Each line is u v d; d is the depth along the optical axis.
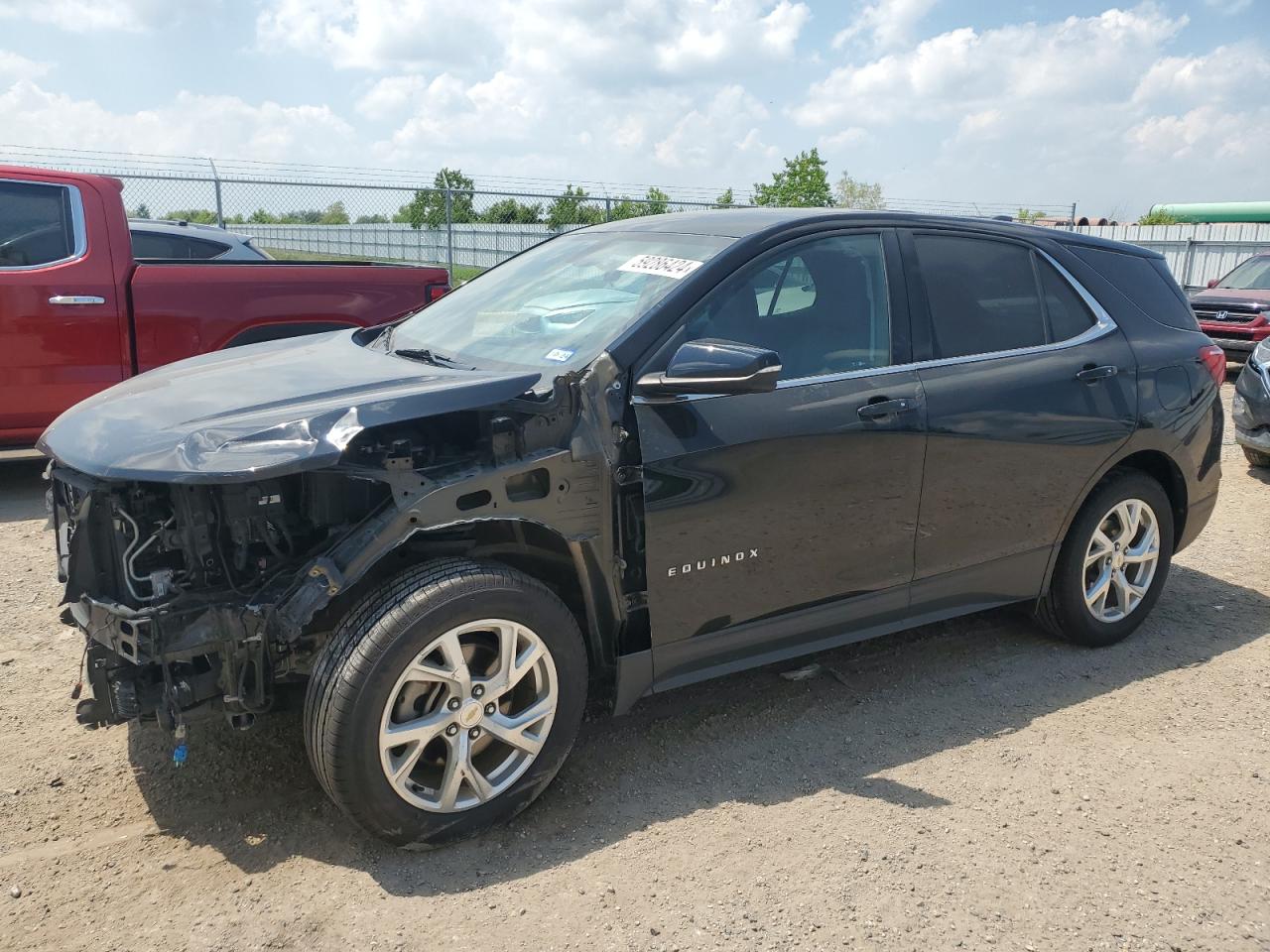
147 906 2.60
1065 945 2.56
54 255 6.26
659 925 2.58
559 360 3.18
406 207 17.41
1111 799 3.24
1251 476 7.82
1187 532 4.68
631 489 3.04
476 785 2.86
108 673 2.71
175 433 2.73
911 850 2.93
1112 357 4.20
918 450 3.59
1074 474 4.09
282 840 2.90
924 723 3.73
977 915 2.66
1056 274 4.22
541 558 3.13
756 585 3.34
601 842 2.94
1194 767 3.46
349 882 2.72
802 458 3.31
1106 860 2.92
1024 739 3.63
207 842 2.88
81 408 3.24
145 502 2.78
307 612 2.57
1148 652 4.45
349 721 2.60
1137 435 4.24
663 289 3.29
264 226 18.08
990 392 3.79
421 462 2.85
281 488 2.86
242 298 6.70
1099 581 4.36
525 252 4.45
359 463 2.70
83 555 2.79
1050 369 3.99
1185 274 23.42
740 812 3.11
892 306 3.67
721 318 3.28
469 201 17.17
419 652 2.68
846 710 3.82
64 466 3.02
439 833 2.83
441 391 2.78
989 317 3.94
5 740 3.41
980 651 4.41
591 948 2.49
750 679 4.07
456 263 18.17
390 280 7.16
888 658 4.31
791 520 3.35
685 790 3.23
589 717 3.69
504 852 2.87
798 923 2.60
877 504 3.54
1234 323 13.86
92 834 2.91
